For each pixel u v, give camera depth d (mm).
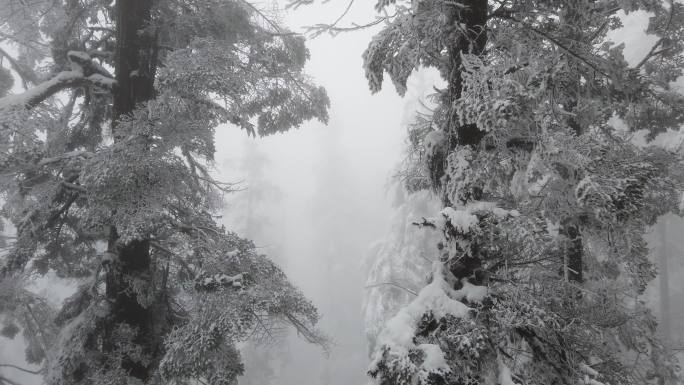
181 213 7648
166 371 5762
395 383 3135
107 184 5895
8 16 8398
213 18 7387
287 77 8250
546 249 4102
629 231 3873
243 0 7582
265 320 6176
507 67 3463
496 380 3303
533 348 3779
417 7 3439
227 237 7309
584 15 3988
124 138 6129
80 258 8773
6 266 6801
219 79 6074
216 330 5734
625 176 3516
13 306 9609
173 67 6109
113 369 6297
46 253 8359
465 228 3424
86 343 6789
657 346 5656
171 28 7414
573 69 3871
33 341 10188
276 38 8039
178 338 5852
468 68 3447
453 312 3416
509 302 3486
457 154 3752
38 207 6656
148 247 7188
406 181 5617
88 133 8453
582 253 4934
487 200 4215
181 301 8242
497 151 3691
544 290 3998
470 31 3879
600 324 4395
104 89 7305
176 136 6254
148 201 6070
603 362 4109
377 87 3994
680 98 5977
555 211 3867
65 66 7934
